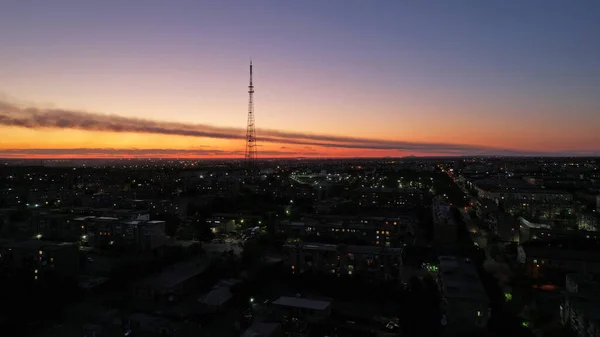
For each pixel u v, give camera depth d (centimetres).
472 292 7400
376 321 7650
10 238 12069
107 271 10162
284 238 12975
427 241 13750
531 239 12438
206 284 9481
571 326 7000
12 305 7794
